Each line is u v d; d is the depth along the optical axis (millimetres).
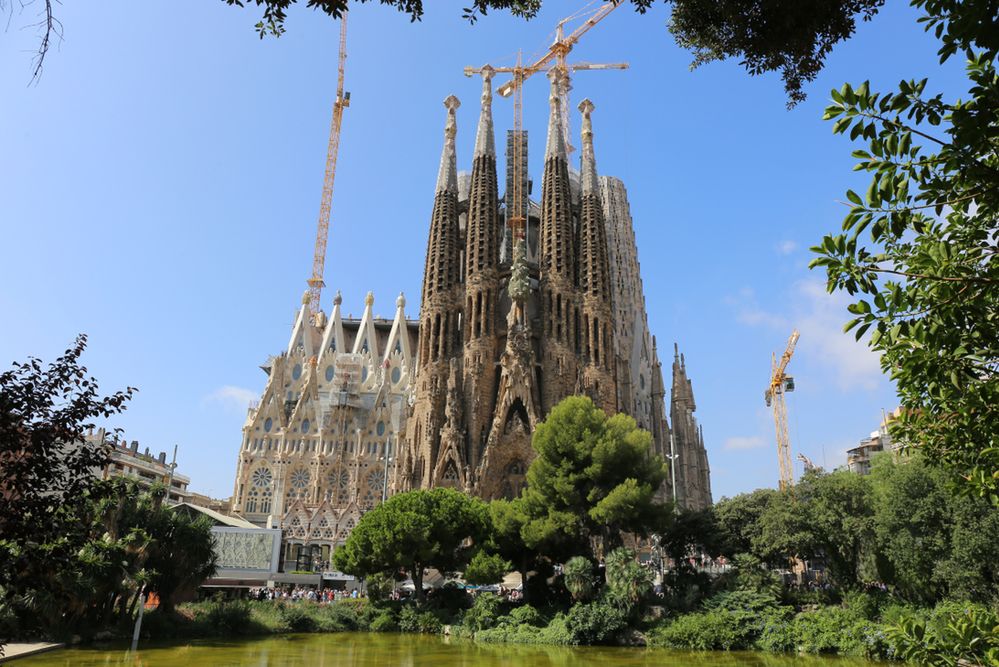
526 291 120125
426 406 119312
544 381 120125
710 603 52531
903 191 8430
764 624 48094
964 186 8203
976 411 9820
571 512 61781
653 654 45219
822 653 44562
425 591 68125
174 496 164500
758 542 56469
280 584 82812
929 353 9141
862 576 52688
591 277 127750
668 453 154250
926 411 11391
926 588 45500
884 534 47094
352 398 156125
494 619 57312
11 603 37531
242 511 147125
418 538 59406
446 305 127062
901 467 49094
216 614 51719
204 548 50625
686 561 63500
